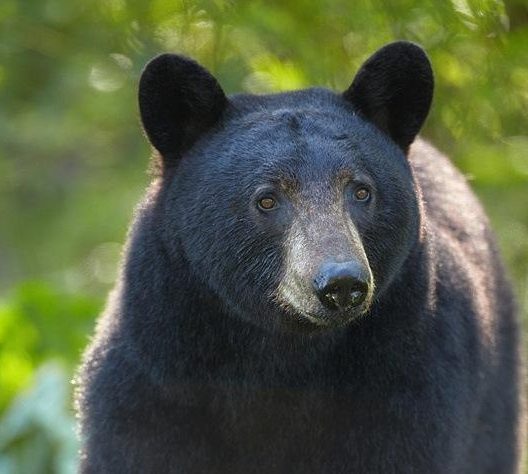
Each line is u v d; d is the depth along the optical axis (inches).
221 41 655.1
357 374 421.4
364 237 404.5
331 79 642.2
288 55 659.4
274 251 404.5
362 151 409.1
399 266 413.1
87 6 716.7
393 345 419.2
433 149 514.9
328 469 429.4
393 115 433.4
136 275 425.4
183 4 626.8
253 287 409.7
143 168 801.6
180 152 429.1
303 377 424.2
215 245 411.5
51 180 878.4
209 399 427.5
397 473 422.9
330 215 394.6
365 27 618.5
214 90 424.2
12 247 892.6
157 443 427.8
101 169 855.1
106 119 789.2
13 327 678.5
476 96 627.5
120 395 426.6
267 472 434.6
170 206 420.2
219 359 423.8
